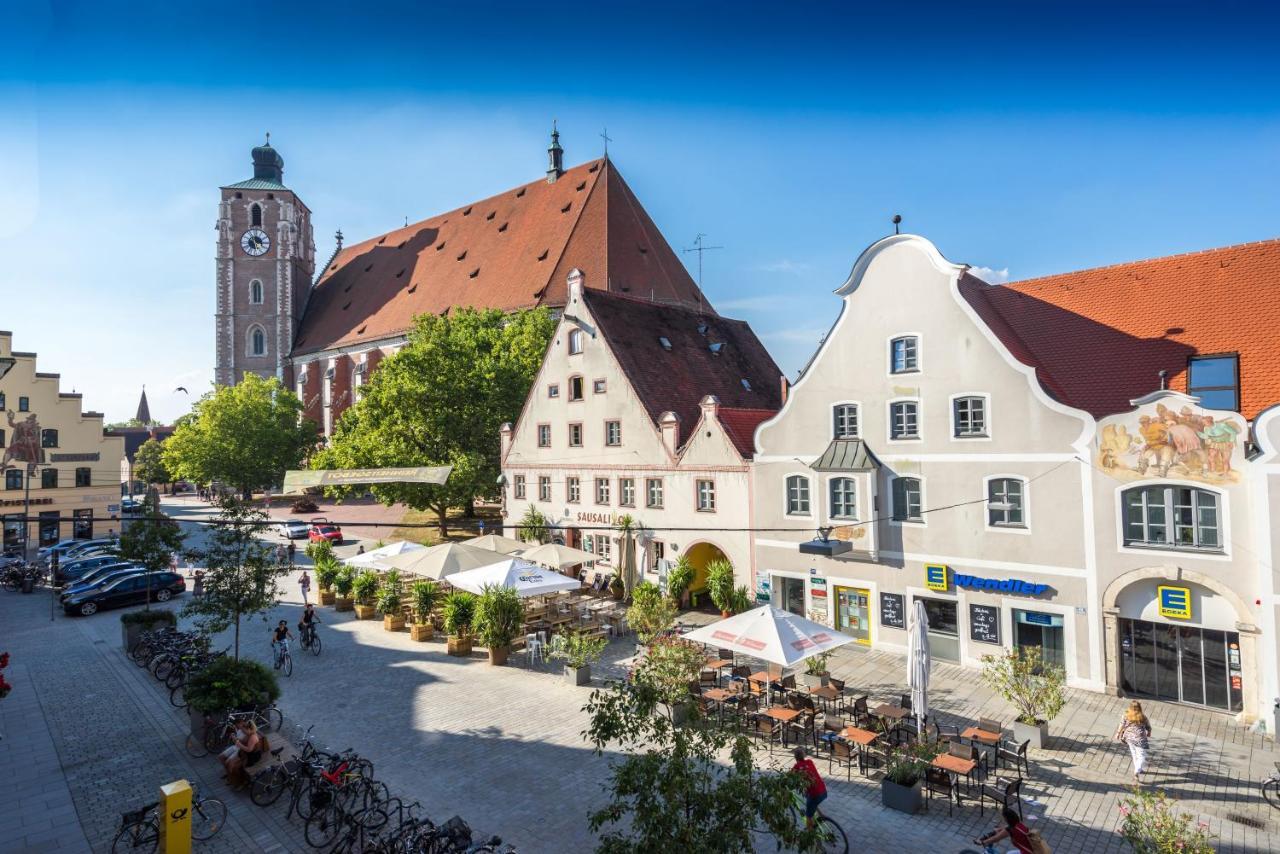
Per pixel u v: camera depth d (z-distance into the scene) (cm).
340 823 1370
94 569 4047
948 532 2425
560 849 1348
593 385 3694
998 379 2322
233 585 2081
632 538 3456
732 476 3025
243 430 8112
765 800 854
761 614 1875
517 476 4175
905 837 1383
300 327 10406
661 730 974
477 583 2552
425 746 1806
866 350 2616
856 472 2578
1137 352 2409
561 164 7988
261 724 1811
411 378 4850
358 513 7031
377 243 10181
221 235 10106
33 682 2338
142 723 1972
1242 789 1552
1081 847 1341
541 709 2058
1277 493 1862
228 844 1369
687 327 4325
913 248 2503
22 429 5550
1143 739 1595
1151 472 2055
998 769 1650
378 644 2756
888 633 2555
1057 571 2211
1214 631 2002
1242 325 2292
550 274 6712
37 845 1358
